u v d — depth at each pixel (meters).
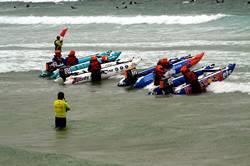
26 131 47.09
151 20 138.12
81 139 43.41
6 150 39.97
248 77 66.69
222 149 38.66
